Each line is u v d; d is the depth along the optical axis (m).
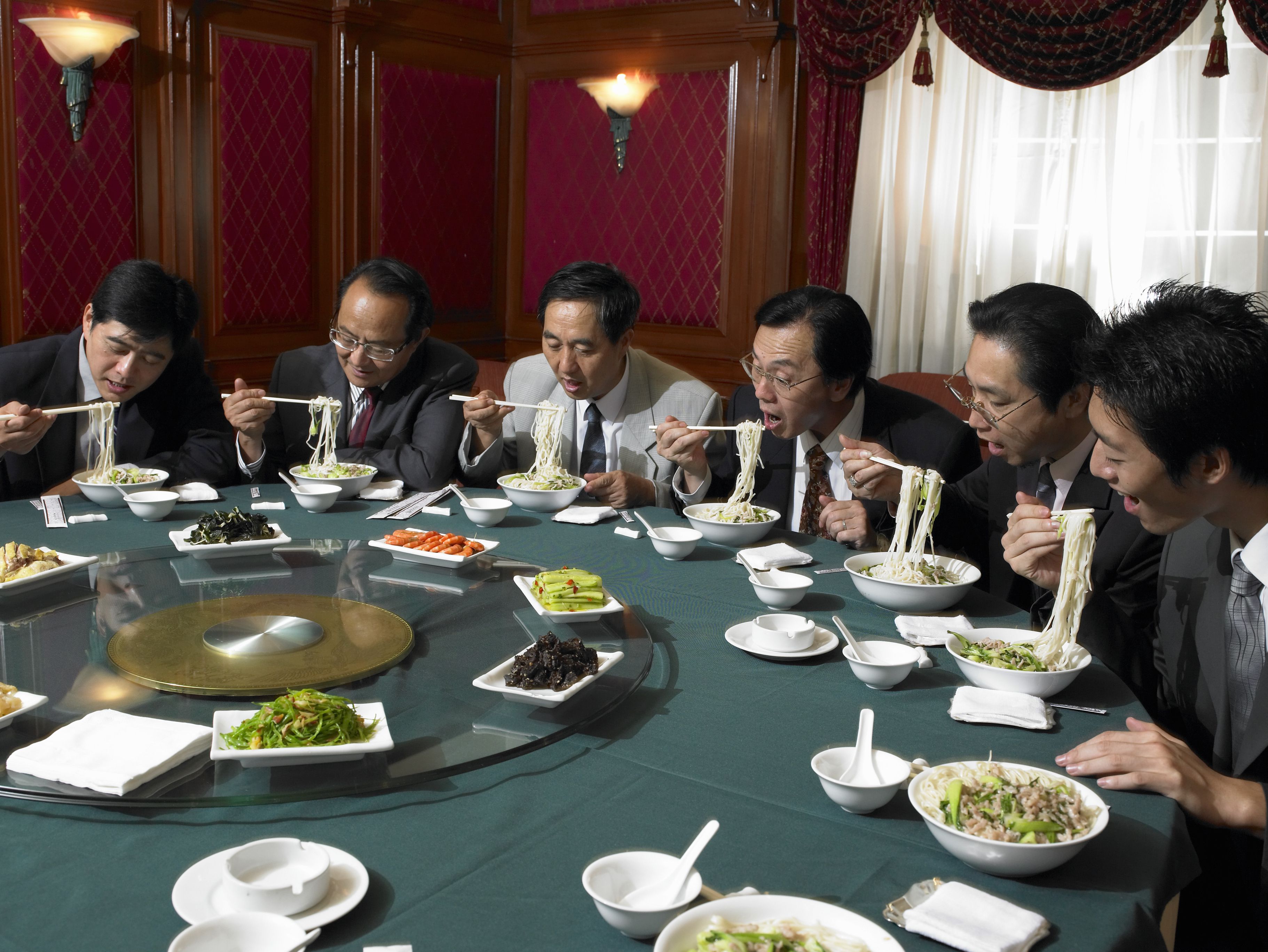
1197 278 4.86
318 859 1.11
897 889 1.15
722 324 5.91
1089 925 1.10
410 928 1.06
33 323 4.63
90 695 1.53
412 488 2.98
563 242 6.33
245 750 1.31
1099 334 1.60
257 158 5.24
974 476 2.62
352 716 1.40
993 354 2.21
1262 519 1.60
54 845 1.19
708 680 1.70
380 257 5.76
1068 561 1.75
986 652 1.73
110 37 4.53
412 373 3.23
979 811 1.21
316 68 5.41
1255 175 4.72
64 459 2.96
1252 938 1.67
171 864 1.16
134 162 4.84
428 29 5.78
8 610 1.86
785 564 2.28
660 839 1.23
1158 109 4.85
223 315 5.23
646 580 2.20
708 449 3.09
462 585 2.08
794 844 1.23
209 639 1.72
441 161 6.02
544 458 2.86
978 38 4.97
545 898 1.12
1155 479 1.54
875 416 2.89
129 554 2.21
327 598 1.96
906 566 2.15
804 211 5.64
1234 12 4.54
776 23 5.40
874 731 1.53
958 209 5.26
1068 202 5.06
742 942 0.97
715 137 5.75
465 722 1.49
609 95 5.94
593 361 2.96
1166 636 1.90
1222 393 1.45
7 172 4.46
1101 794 1.36
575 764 1.41
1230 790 1.37
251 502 2.72
